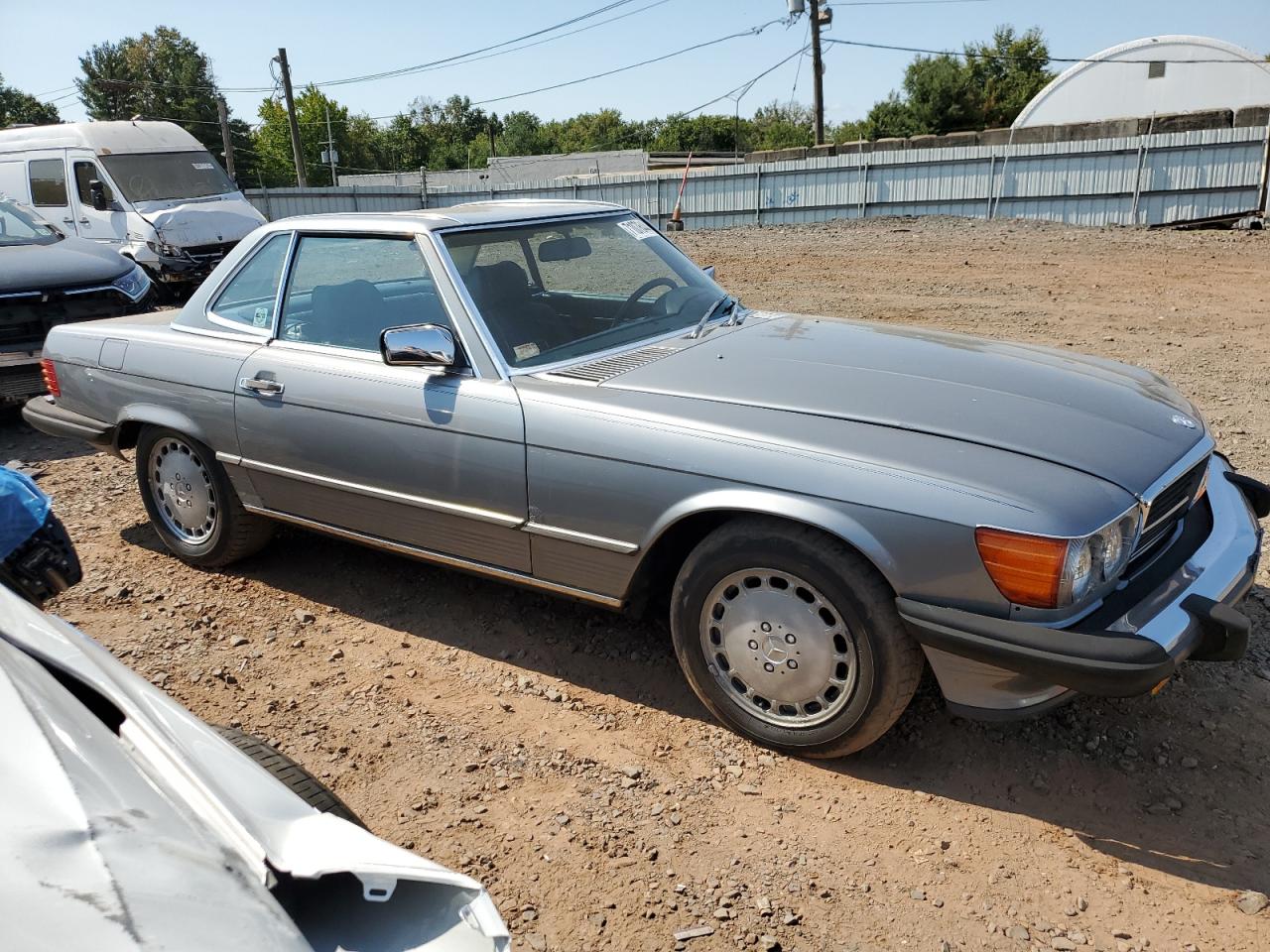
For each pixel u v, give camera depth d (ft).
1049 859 9.17
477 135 335.26
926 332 13.88
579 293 13.70
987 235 61.26
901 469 9.37
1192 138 64.85
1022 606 8.90
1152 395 11.62
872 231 66.85
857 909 8.66
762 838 9.58
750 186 81.61
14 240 28.73
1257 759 10.44
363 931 5.27
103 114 247.70
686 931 8.47
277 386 13.56
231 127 245.65
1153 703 11.45
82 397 16.33
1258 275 41.88
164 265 45.34
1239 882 8.82
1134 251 50.90
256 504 14.73
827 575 9.70
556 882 9.09
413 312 12.72
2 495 8.95
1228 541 10.62
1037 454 9.51
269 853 5.51
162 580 15.83
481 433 11.69
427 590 15.06
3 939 4.21
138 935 4.37
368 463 12.90
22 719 5.71
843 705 10.05
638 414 10.77
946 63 168.66
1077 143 68.49
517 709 11.89
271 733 11.57
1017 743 10.83
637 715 11.68
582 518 11.14
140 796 5.53
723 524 10.62
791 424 10.21
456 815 10.05
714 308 14.35
